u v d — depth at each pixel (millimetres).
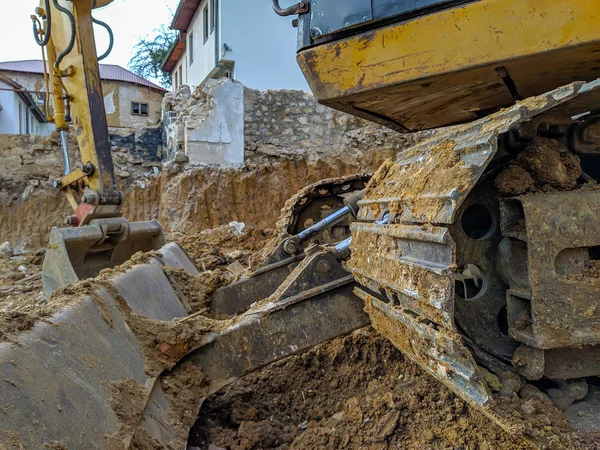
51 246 4438
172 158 10992
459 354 1802
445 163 2076
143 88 25953
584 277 1966
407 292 2074
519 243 2113
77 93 5211
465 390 1891
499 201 2146
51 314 2014
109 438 1749
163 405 2346
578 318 1934
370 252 2590
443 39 2338
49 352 1795
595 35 1995
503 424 1777
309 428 2795
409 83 2473
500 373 2084
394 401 2801
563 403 2092
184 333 2641
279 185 11016
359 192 4547
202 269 6562
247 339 2746
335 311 2869
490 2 2191
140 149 11469
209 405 3014
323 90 2736
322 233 4625
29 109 26016
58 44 5461
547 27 2082
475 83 2490
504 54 2188
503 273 2191
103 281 2617
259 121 11320
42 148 10500
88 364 1955
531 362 2031
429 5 2357
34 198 10242
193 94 11203
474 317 2248
